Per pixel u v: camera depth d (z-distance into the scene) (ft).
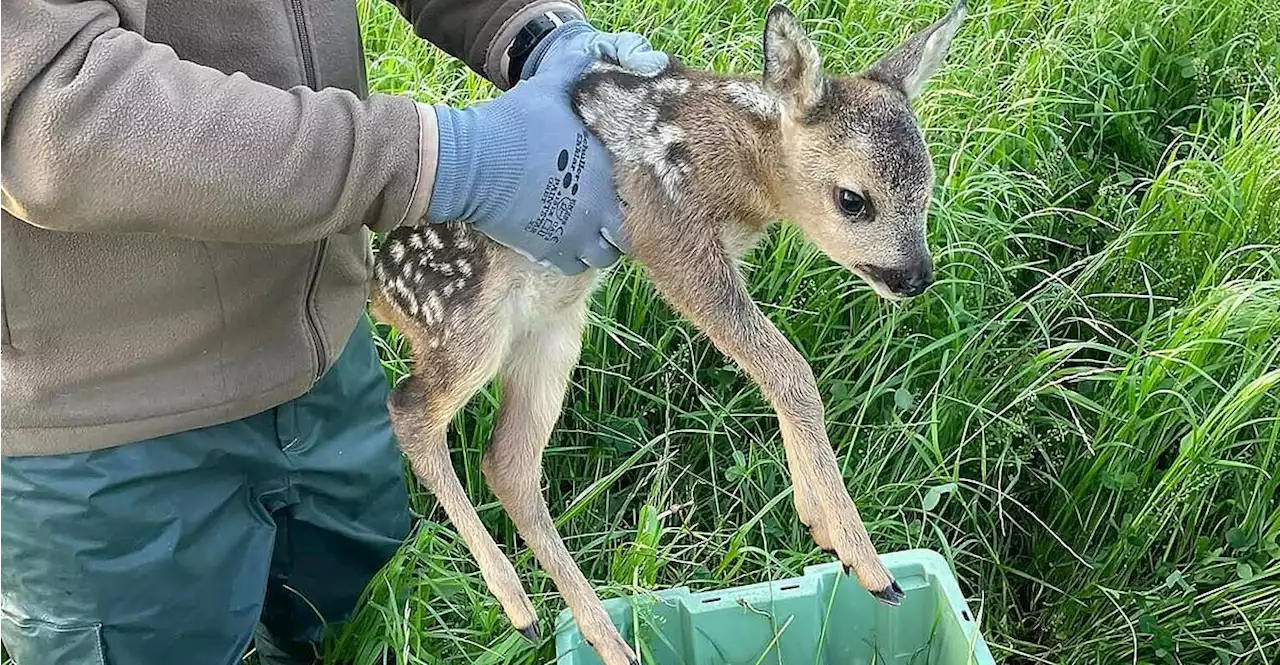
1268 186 4.38
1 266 2.61
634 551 3.63
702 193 2.86
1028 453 4.01
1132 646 3.70
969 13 5.50
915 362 4.21
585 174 2.65
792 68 2.85
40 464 2.84
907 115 2.93
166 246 2.69
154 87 2.15
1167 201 4.49
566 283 3.17
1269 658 3.60
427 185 2.40
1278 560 3.63
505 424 3.43
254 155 2.20
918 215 2.93
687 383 4.31
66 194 2.14
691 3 5.46
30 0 2.06
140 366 2.81
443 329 3.21
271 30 2.66
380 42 5.32
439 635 3.56
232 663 3.23
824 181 2.90
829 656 3.64
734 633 3.56
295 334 2.97
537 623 3.37
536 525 3.38
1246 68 5.35
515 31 3.06
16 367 2.74
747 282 4.37
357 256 3.20
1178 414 3.79
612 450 4.20
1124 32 5.55
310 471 3.27
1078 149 5.27
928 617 3.51
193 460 2.98
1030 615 4.00
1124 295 4.19
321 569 3.58
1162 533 3.84
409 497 3.98
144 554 2.97
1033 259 4.71
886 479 4.06
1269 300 3.79
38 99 2.06
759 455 4.08
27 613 3.02
